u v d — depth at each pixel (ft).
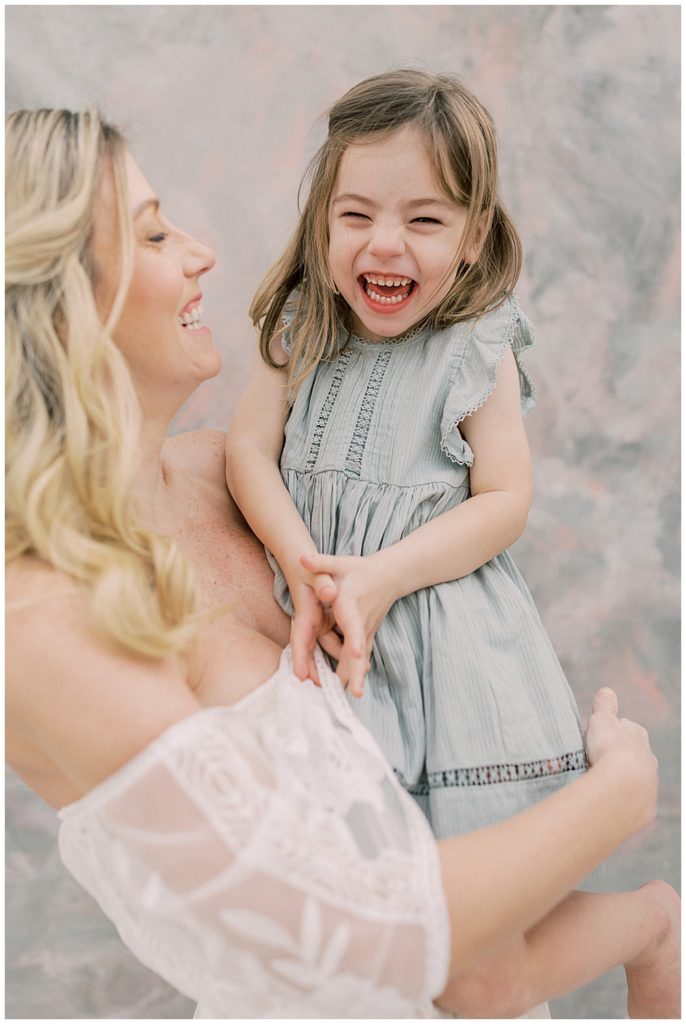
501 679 2.97
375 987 2.25
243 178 5.70
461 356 3.24
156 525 3.10
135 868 2.32
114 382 2.64
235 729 2.39
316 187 3.36
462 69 5.72
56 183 2.69
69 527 2.48
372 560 2.91
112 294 2.79
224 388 5.81
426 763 2.89
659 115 5.90
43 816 5.72
